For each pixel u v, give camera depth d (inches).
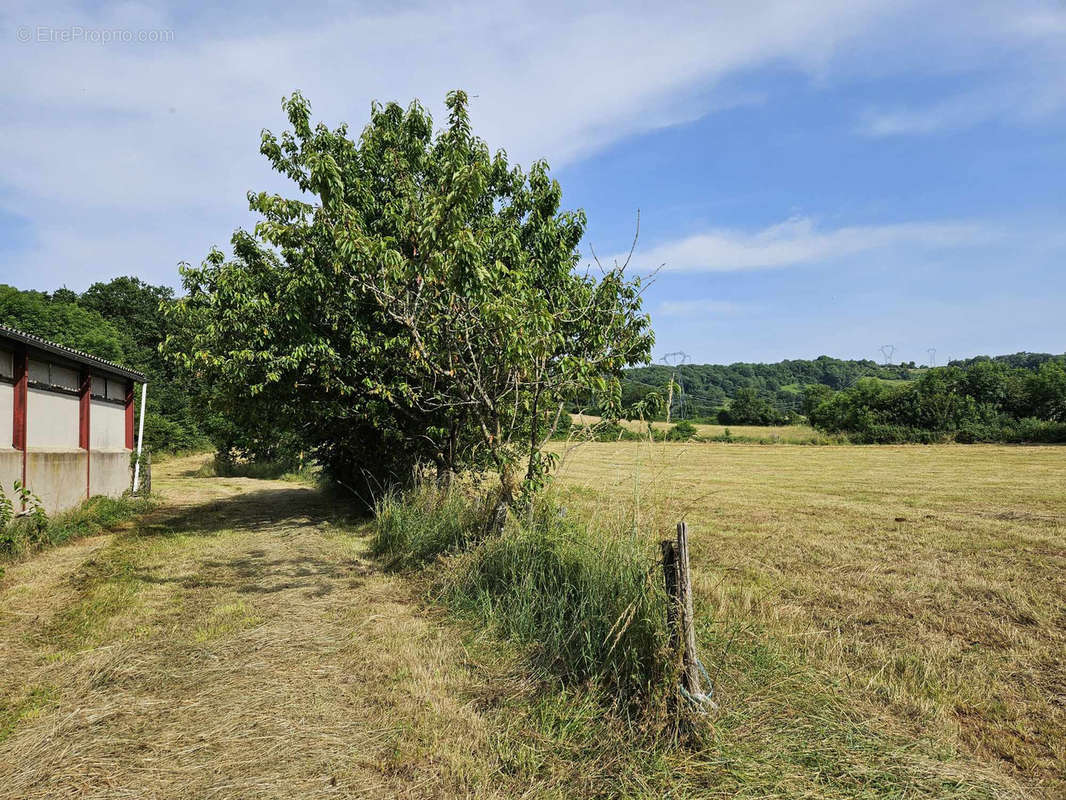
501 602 214.7
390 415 444.8
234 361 398.9
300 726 141.1
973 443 1651.1
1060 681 168.6
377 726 141.2
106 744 132.3
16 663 178.4
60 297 1796.3
